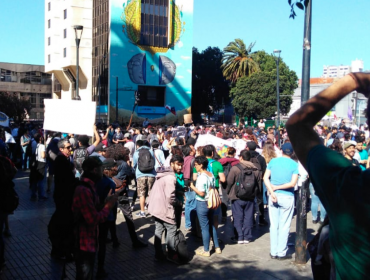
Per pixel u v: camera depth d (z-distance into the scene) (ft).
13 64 245.86
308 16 21.09
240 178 25.58
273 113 176.65
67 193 19.79
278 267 21.74
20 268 21.04
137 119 167.94
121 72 164.76
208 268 21.56
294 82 195.62
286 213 22.74
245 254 23.98
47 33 196.24
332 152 4.89
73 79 187.42
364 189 4.31
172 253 22.13
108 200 16.01
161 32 173.17
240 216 25.95
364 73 5.15
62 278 17.39
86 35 178.70
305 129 5.17
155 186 22.34
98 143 29.89
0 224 19.56
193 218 27.55
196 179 25.44
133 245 24.90
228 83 214.90
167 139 53.57
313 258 9.33
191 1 179.11
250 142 32.17
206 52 218.59
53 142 35.14
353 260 4.33
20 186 45.88
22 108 160.66
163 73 173.58
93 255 15.64
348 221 4.37
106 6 167.02
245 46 192.44
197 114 216.13
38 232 27.61
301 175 21.81
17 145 61.16
